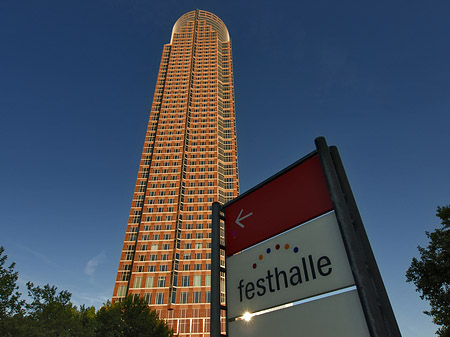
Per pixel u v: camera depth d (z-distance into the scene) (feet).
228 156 355.56
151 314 143.95
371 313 9.36
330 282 11.43
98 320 122.52
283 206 14.70
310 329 11.20
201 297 243.40
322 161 13.23
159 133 362.74
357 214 11.75
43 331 86.89
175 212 295.69
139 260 264.11
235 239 16.44
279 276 13.46
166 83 416.87
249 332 13.39
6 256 83.46
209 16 531.09
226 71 448.65
